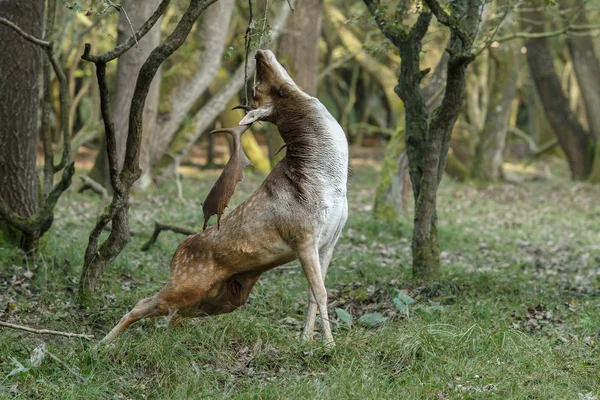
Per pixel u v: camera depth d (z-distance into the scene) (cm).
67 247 1334
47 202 1186
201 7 864
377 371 815
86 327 922
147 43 2255
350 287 1201
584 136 3694
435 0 1073
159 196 2366
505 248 1877
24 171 1272
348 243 1764
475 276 1315
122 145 2302
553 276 1484
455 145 3703
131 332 896
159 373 805
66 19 2339
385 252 1644
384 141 5406
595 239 2108
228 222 861
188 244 874
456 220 2359
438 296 1174
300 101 859
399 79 1262
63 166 1269
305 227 843
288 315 1047
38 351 795
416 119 1255
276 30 2381
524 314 1082
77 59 3048
